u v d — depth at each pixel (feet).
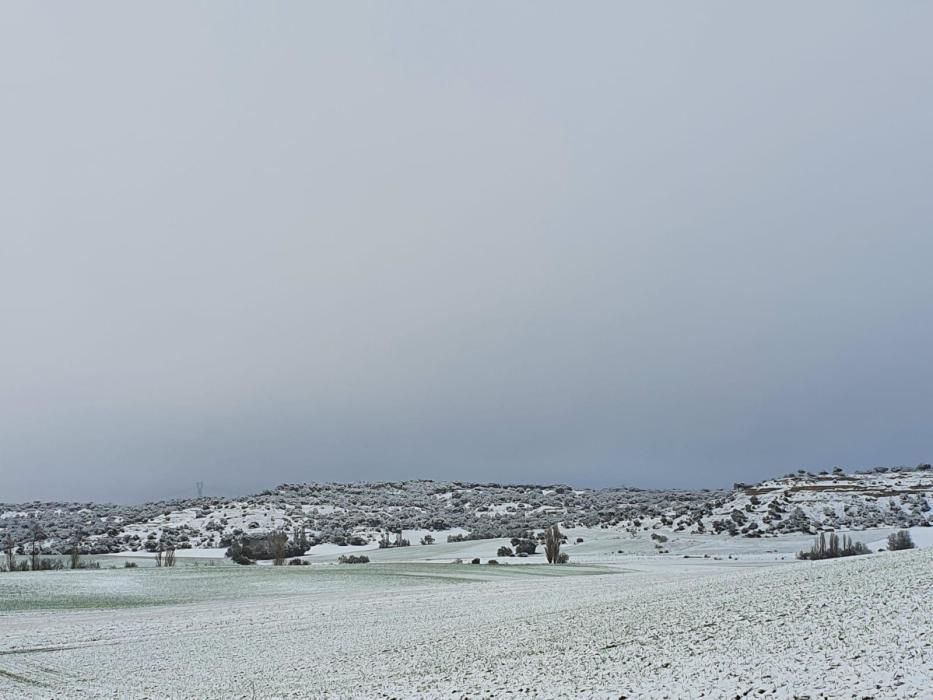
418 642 104.68
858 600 82.89
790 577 123.34
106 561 372.58
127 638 125.29
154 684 90.53
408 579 237.86
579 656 79.56
